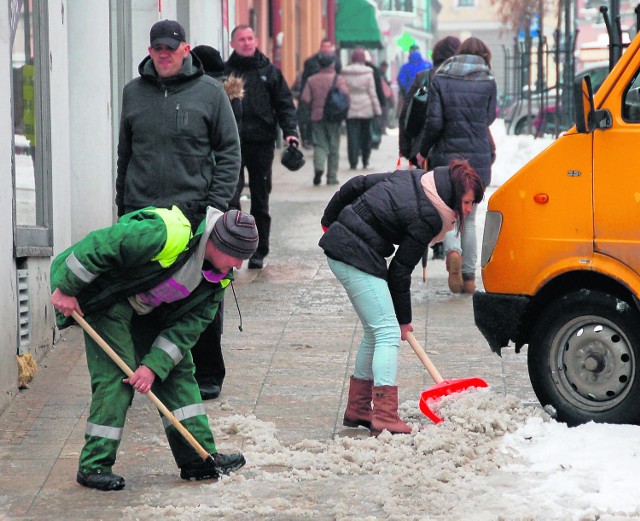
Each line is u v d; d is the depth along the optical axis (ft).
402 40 404.36
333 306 90.68
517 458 54.03
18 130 69.72
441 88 94.73
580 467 52.26
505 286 60.39
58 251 78.02
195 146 61.46
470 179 56.59
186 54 61.67
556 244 58.75
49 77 75.56
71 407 63.93
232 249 49.24
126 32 109.91
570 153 58.34
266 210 107.04
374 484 51.62
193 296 50.44
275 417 62.28
